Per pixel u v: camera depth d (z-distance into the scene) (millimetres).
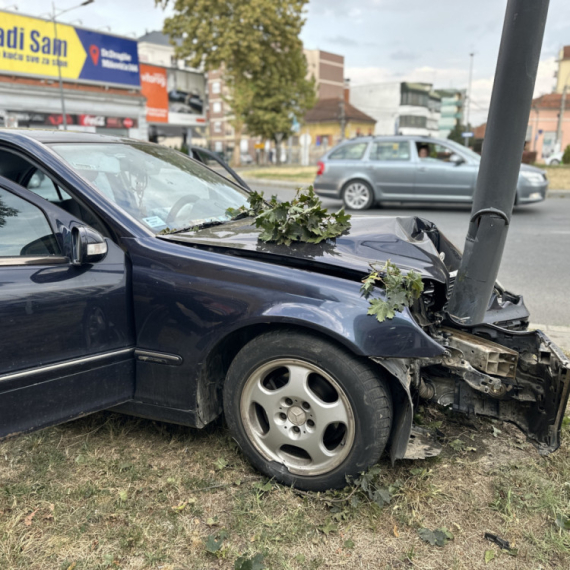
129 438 2902
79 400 2457
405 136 12203
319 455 2393
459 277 2730
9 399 2250
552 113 63469
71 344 2400
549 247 8133
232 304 2383
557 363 2301
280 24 36812
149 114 40719
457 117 96688
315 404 2346
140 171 3100
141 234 2592
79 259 2338
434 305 2645
